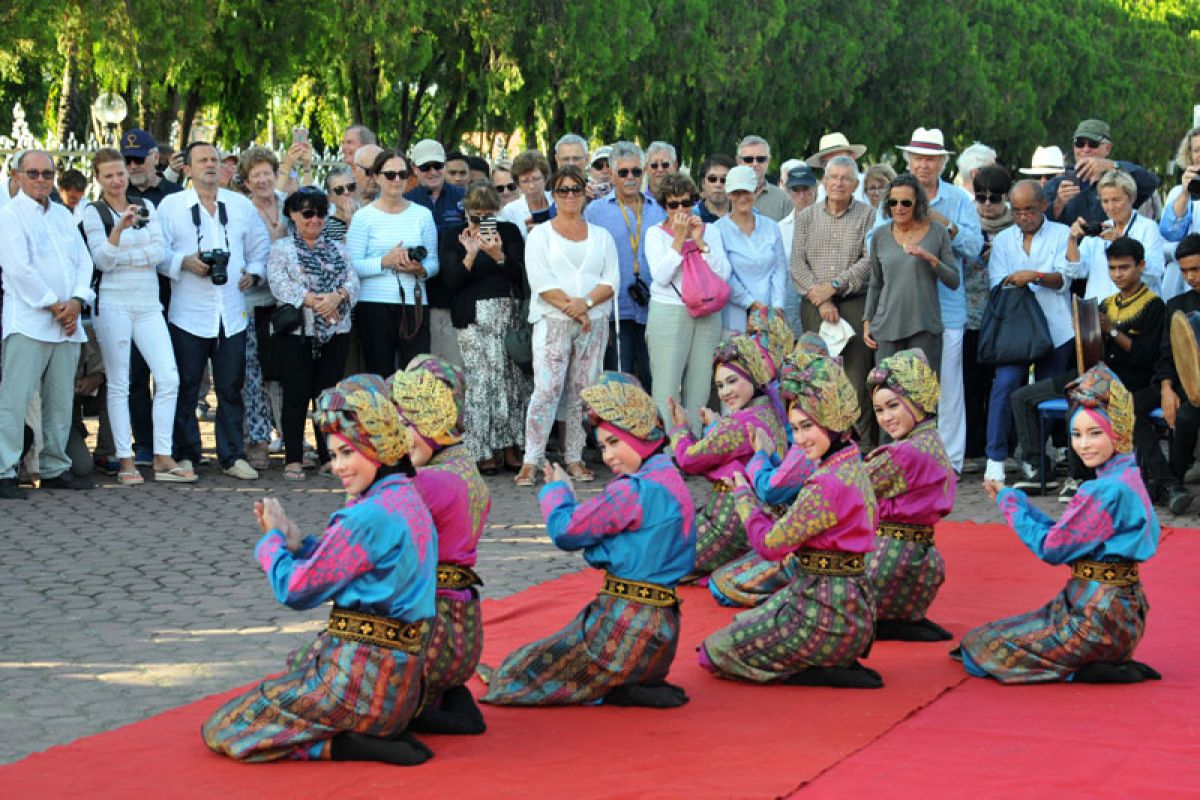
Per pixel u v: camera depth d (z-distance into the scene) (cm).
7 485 1061
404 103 2934
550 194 1345
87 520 990
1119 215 1123
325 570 504
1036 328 1130
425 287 1196
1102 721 575
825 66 3562
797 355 623
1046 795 487
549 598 789
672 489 594
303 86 2939
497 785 496
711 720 578
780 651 624
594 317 1154
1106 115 4981
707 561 810
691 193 1141
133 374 1182
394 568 511
